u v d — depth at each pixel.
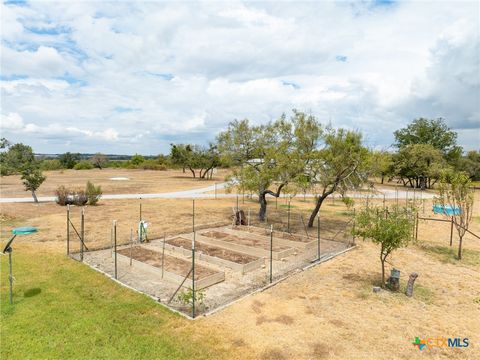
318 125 17.86
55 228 16.98
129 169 89.75
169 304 8.54
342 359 6.28
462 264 12.41
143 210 23.70
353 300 8.93
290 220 21.09
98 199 26.30
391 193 40.44
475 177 55.88
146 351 6.42
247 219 20.77
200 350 6.49
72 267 11.04
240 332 7.18
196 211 23.55
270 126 19.59
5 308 8.02
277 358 6.29
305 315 8.02
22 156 26.48
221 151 21.08
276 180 18.80
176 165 61.53
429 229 18.83
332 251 13.91
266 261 12.46
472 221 21.88
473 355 6.52
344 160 16.81
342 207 27.20
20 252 12.58
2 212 21.06
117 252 12.62
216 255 12.45
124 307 8.21
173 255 12.89
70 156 95.94
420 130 57.91
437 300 9.06
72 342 6.68
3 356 6.19
